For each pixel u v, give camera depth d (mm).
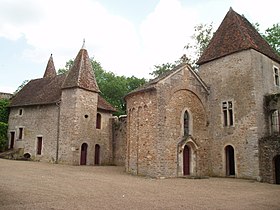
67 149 24375
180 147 18016
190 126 19266
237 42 20109
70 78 26188
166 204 9023
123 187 12148
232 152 19641
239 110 19141
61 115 25484
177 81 18844
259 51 19453
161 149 17062
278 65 21281
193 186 13719
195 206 8875
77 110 24953
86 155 25719
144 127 18062
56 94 27172
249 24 22594
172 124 18016
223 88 20344
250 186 14539
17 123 28734
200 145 19656
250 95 18609
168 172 17172
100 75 45469
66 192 10281
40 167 18844
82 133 25266
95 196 9828
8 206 7793
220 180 16984
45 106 26984
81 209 7898
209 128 20547
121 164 27328
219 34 22266
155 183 14219
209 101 20984
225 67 20453
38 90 29766
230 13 22500
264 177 17109
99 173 17891
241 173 18375
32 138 27172
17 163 20562
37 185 11406
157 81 17641
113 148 28516
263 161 17328
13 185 11031
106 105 29469
